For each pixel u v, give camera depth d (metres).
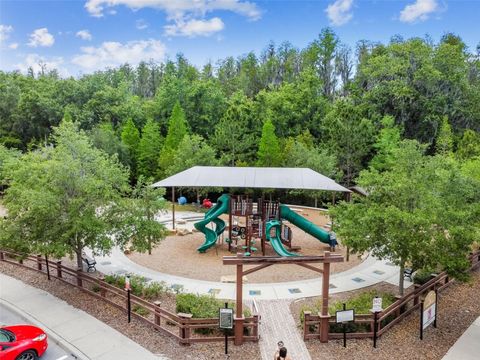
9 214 15.77
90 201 16.14
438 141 39.62
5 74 66.56
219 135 40.56
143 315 13.92
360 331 12.79
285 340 12.41
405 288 17.05
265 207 21.67
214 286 17.06
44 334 11.77
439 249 13.45
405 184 14.20
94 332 12.94
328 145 40.84
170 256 21.56
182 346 11.98
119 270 19.12
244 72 79.06
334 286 17.22
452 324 13.98
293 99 53.09
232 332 12.48
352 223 15.16
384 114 49.47
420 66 50.19
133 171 44.81
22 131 50.94
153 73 93.56
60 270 17.47
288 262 12.13
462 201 14.63
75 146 16.38
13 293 16.38
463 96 50.16
